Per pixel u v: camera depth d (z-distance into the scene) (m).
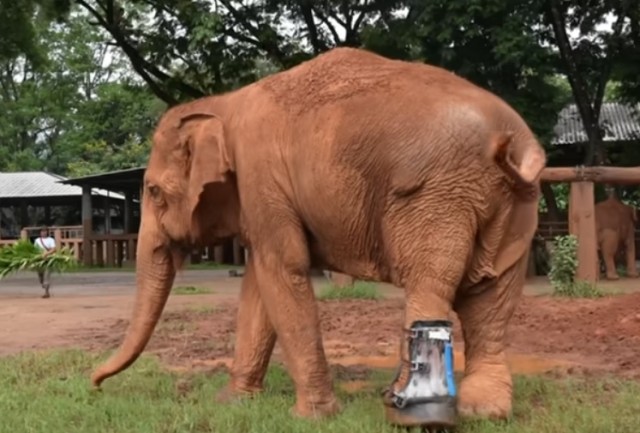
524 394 5.98
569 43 19.73
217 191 5.79
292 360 5.45
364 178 5.05
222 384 6.64
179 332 10.33
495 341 5.25
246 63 22.44
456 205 4.84
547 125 18.97
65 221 40.81
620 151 24.16
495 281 5.16
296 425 5.05
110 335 10.38
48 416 5.61
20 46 25.62
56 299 16.67
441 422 4.76
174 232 6.08
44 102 48.72
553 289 14.30
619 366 7.38
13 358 8.28
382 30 18.95
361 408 5.52
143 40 22.89
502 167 4.77
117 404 5.87
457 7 17.31
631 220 18.61
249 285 6.16
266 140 5.45
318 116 5.25
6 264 17.09
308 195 5.27
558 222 20.02
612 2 19.84
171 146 6.02
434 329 4.82
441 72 5.30
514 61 17.62
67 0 23.95
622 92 22.64
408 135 4.91
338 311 12.24
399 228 4.93
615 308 10.88
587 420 5.07
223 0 20.92
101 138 48.62
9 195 35.84
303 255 5.44
